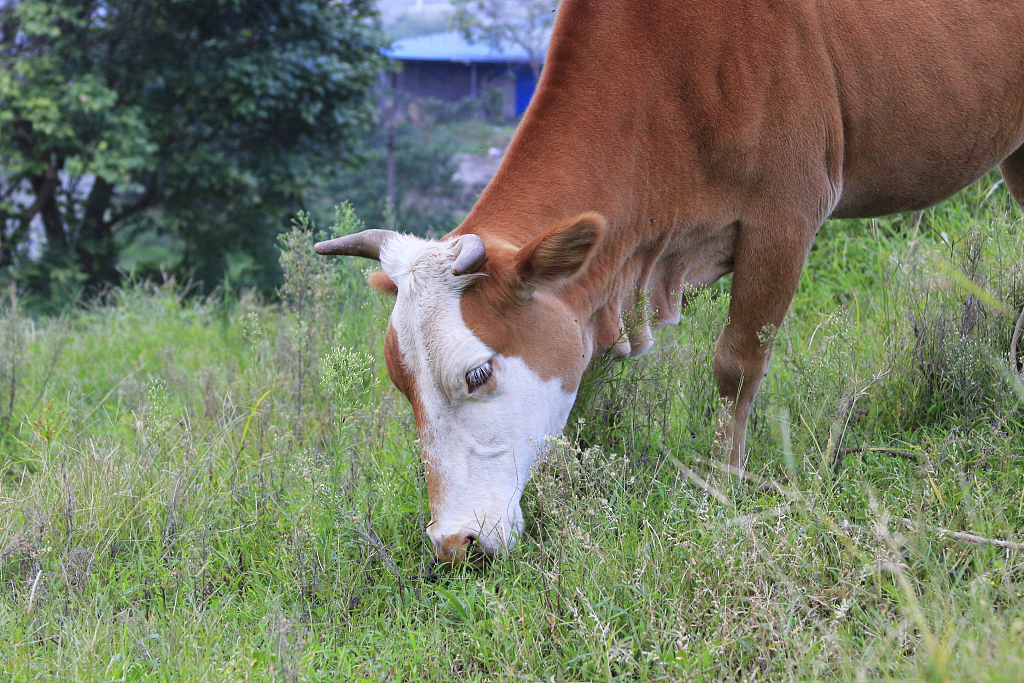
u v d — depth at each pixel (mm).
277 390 4801
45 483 3588
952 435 3229
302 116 13562
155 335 6930
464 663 2648
